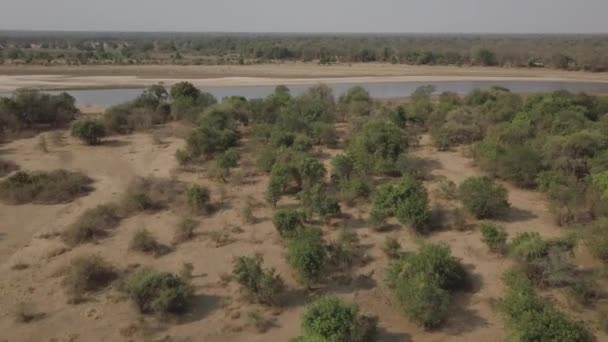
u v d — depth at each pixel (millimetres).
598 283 13133
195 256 15125
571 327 10180
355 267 14469
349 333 10625
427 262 12969
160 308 12000
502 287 13203
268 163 22875
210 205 18828
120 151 26859
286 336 11406
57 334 11430
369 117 31875
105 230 16875
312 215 17906
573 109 29406
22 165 23953
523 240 14297
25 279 13719
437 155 26000
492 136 25594
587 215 17141
